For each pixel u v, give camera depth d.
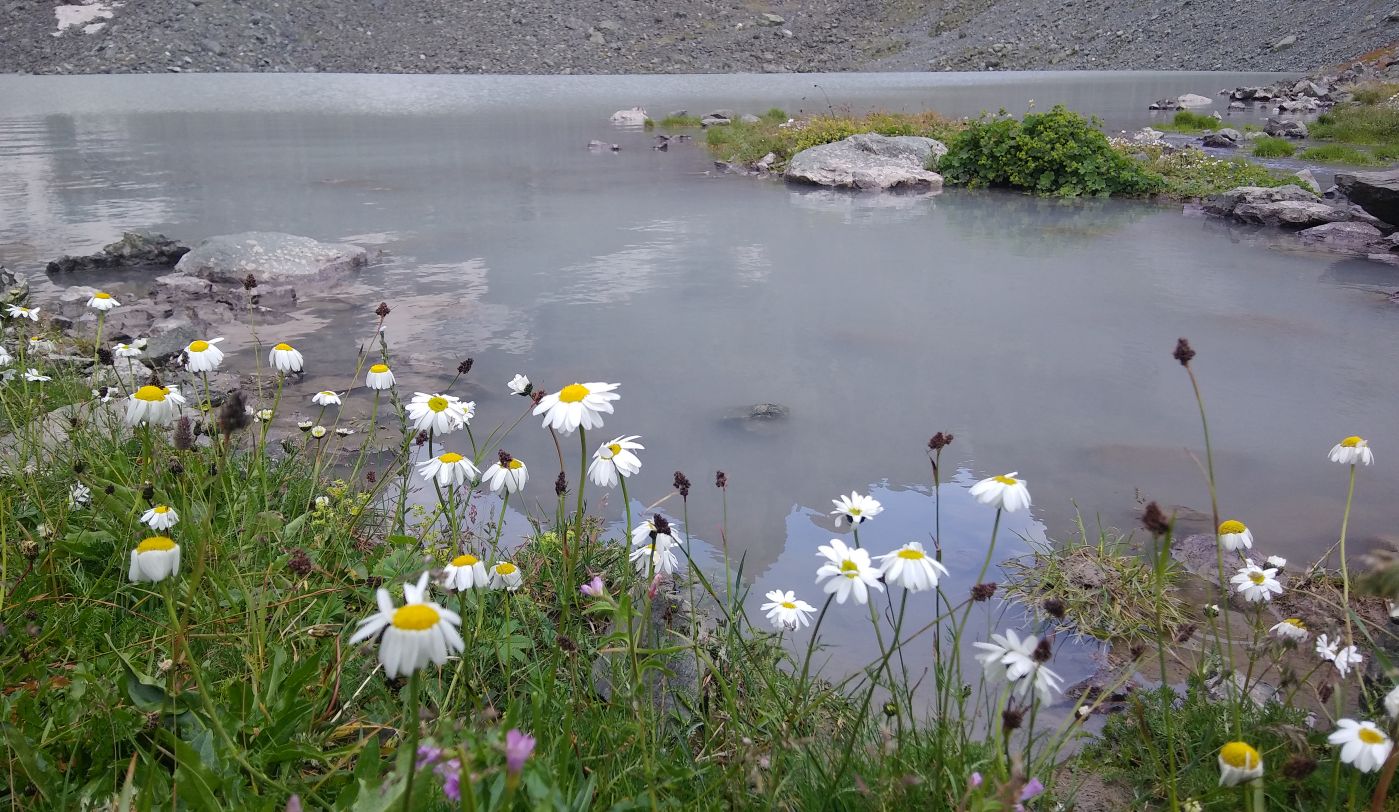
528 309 6.44
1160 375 5.20
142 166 13.96
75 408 3.65
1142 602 2.96
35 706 1.85
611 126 21.33
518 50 54.41
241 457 3.38
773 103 28.84
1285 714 2.15
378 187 12.03
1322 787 1.89
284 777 1.72
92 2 51.19
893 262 8.02
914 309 6.50
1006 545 3.38
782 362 5.36
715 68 55.88
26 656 2.07
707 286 7.09
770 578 3.13
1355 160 14.76
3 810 1.60
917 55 59.47
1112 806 2.06
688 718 2.17
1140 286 7.19
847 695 2.43
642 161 15.09
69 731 1.80
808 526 3.50
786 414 4.58
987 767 1.78
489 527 3.01
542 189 11.98
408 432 2.90
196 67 46.84
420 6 57.78
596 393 1.93
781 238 9.03
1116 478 3.94
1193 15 53.88
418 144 17.23
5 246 8.38
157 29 48.97
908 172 12.83
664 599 2.79
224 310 6.36
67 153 15.50
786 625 2.28
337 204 10.75
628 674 2.17
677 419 4.51
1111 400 4.82
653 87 39.06
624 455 2.04
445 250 8.34
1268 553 3.31
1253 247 8.75
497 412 4.55
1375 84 28.78
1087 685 2.58
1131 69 50.50
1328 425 4.50
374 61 51.00
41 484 2.94
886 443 4.27
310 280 7.14
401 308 6.46
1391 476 3.95
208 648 2.14
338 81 40.50
